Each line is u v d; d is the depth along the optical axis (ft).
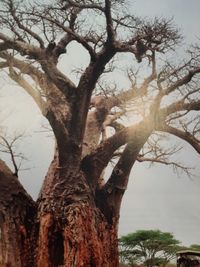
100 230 49.70
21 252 48.26
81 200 48.85
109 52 48.11
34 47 52.49
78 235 46.96
